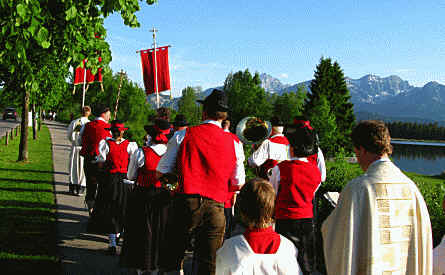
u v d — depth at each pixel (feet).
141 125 83.82
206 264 10.02
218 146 10.51
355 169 22.40
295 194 10.73
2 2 11.28
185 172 10.32
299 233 10.67
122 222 16.72
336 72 188.55
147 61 48.57
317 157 12.36
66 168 42.83
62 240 17.87
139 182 13.30
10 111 164.14
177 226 10.95
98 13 14.49
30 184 31.09
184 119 14.46
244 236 6.57
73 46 14.99
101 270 14.44
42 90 43.65
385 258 6.45
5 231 18.31
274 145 14.94
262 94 280.72
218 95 10.92
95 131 21.29
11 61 13.97
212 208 10.25
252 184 6.70
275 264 6.30
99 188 16.78
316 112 152.46
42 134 98.89
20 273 13.60
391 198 6.56
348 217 6.57
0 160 44.80
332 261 6.81
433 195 15.51
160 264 12.53
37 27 11.93
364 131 6.97
